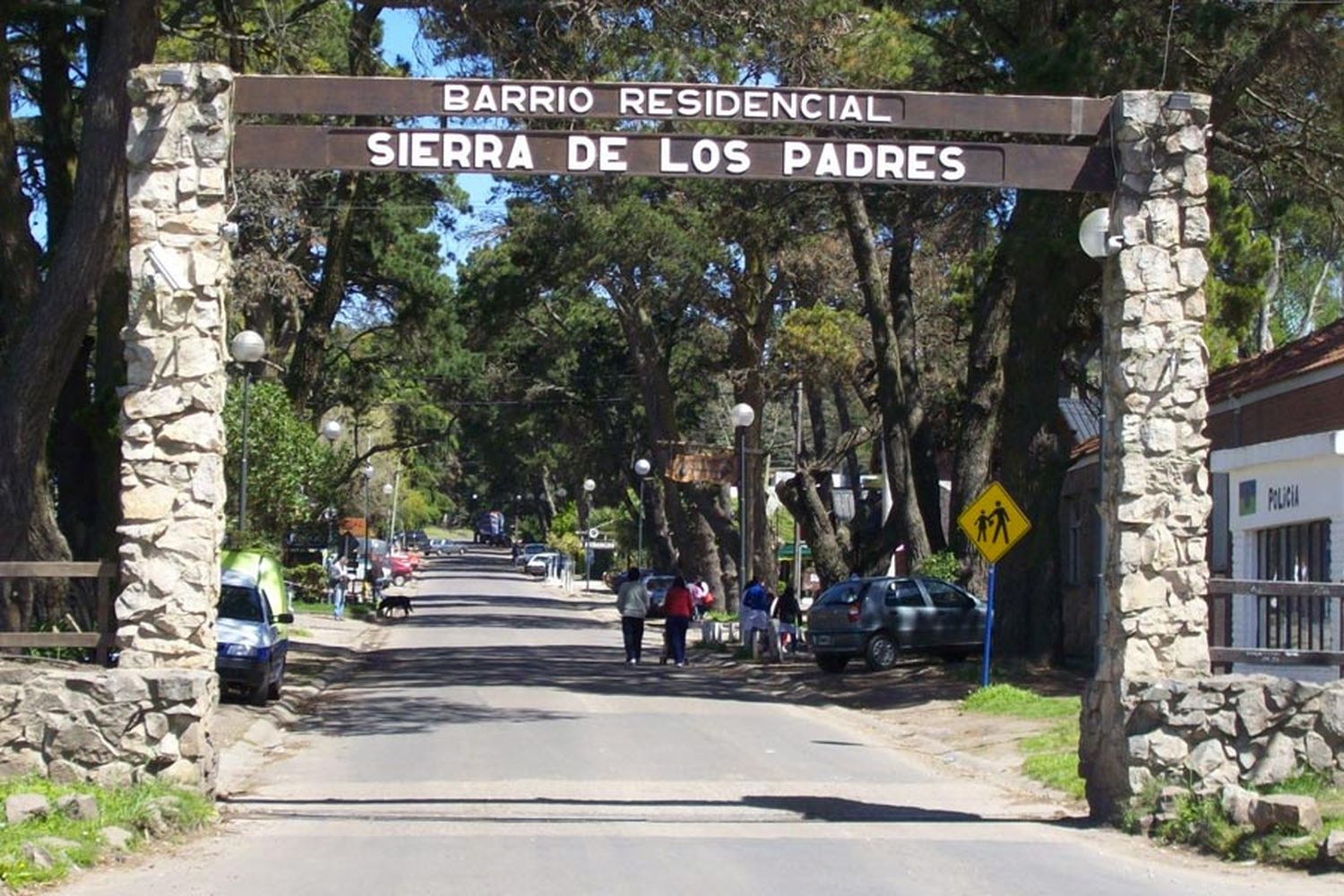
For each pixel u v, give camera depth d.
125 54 18.91
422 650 39.97
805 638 39.47
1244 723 13.19
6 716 12.73
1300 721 13.20
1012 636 27.84
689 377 59.62
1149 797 13.11
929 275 43.97
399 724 21.98
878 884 10.68
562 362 62.88
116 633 13.43
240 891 10.22
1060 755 17.30
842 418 47.31
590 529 93.12
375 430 79.69
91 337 26.36
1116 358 13.79
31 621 20.17
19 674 12.82
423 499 126.75
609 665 35.44
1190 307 13.74
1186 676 13.41
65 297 19.27
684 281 44.38
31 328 19.36
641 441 64.56
